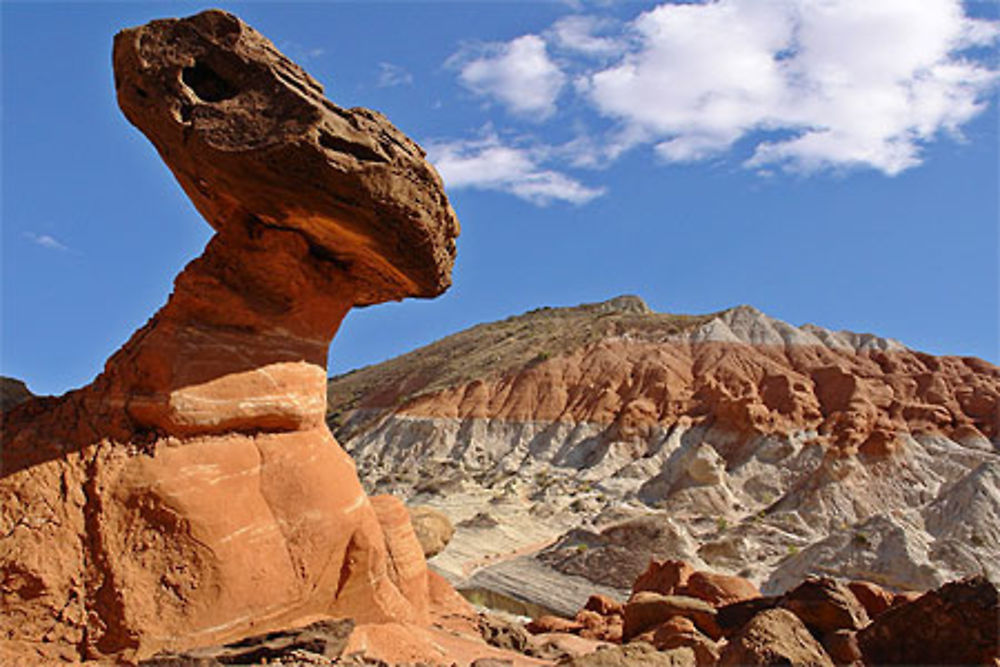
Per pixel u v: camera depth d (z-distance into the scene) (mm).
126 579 10836
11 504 10828
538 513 68625
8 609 10258
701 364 105750
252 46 12016
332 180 12125
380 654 12141
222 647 10930
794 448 80125
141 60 11930
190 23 12008
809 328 117188
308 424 13805
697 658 11930
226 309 12922
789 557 45906
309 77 12258
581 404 102625
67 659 10242
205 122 11820
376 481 91312
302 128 11711
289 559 12508
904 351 109062
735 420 87188
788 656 9727
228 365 12719
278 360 13398
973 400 89438
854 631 12828
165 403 11867
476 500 75250
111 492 11250
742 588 19719
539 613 41188
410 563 16359
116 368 12336
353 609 13203
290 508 12812
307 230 13406
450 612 17500
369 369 175375
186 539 11391
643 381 102938
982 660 11344
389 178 12578
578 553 49250
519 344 129875
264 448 12938
